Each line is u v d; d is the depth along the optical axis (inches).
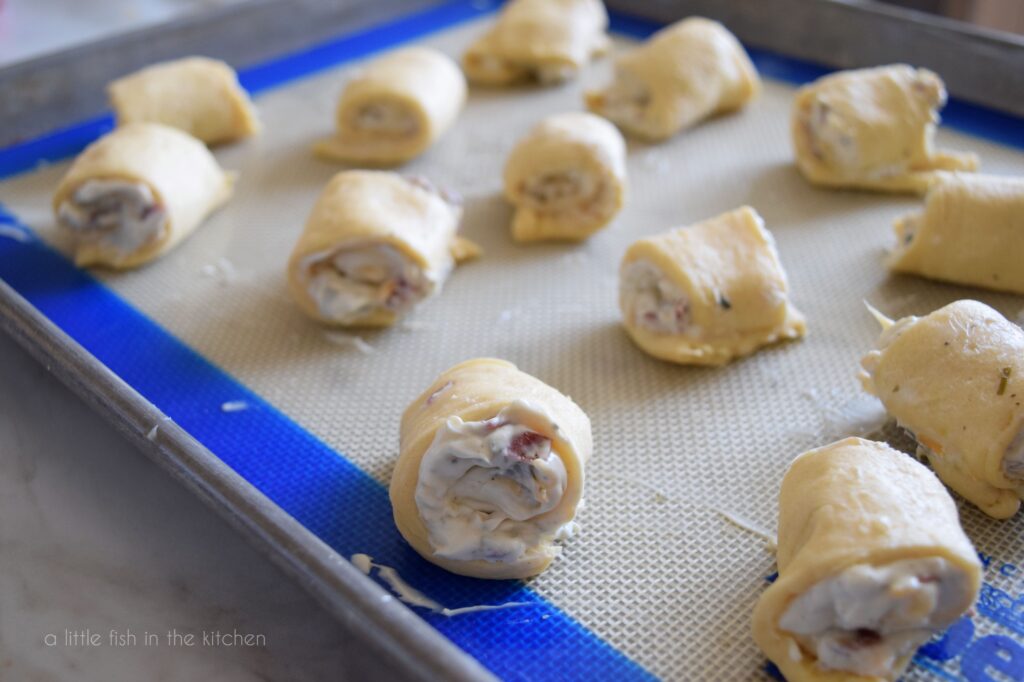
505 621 11.0
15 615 11.1
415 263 13.8
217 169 15.8
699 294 13.1
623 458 12.4
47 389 13.2
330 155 16.8
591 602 11.1
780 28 18.4
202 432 12.7
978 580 10.0
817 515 10.4
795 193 15.9
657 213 15.7
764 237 13.5
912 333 11.9
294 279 13.9
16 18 20.8
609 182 14.9
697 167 16.5
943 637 10.7
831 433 12.5
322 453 12.5
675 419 12.8
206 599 11.2
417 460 11.0
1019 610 10.9
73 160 16.5
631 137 17.2
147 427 11.3
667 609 11.0
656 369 13.4
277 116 17.6
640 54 17.1
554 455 10.8
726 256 13.3
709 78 16.9
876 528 10.1
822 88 15.8
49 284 14.6
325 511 11.9
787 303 13.5
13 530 11.8
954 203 13.8
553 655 10.7
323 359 13.6
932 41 17.0
